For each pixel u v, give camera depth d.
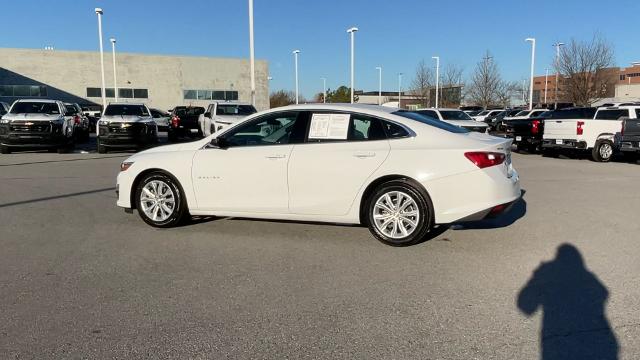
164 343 3.54
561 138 17.14
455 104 60.09
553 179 11.66
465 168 5.50
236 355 3.38
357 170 5.79
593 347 3.45
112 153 18.59
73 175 12.09
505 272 4.96
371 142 5.86
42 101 18.73
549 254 5.54
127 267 5.16
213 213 6.50
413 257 5.44
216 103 19.64
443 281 4.72
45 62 55.25
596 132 16.22
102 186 10.38
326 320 3.90
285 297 4.36
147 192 6.71
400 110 6.28
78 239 6.22
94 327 3.79
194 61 60.59
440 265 5.18
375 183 5.81
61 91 56.03
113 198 9.01
